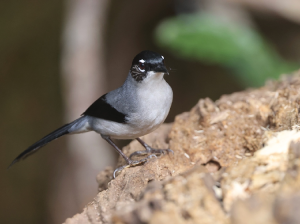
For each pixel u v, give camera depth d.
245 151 6.68
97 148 14.46
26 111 16.45
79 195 14.30
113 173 7.34
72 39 14.73
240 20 15.16
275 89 8.35
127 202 5.36
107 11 15.89
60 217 15.00
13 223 16.28
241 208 3.80
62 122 16.16
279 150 5.01
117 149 7.68
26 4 15.78
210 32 12.95
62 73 14.91
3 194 16.33
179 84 18.36
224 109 7.81
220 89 18.14
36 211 16.23
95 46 14.96
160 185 4.66
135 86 6.90
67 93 14.61
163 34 13.08
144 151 7.75
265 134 6.20
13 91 16.36
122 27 17.30
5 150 16.44
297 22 15.88
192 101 18.33
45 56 16.23
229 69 13.30
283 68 13.32
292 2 15.70
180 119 8.11
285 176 4.22
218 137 7.07
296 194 3.78
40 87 16.41
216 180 4.75
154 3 16.81
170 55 18.16
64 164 15.15
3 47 16.02
